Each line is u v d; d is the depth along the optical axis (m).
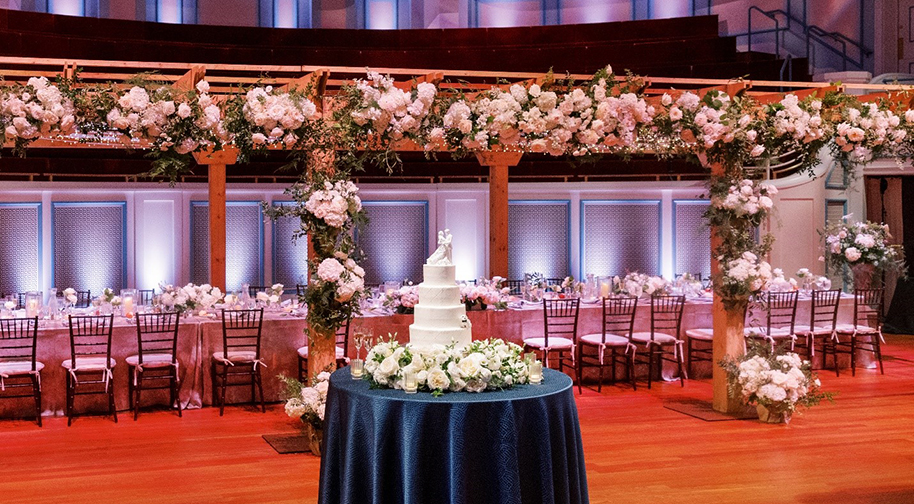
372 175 12.45
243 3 14.57
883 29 13.67
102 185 11.48
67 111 5.91
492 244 10.34
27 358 7.81
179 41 12.93
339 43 13.48
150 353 8.28
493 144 6.87
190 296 8.20
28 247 11.30
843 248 10.66
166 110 6.05
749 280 7.65
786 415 7.64
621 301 9.53
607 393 9.07
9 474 6.21
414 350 4.43
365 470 4.25
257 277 12.21
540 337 9.36
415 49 13.29
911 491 5.84
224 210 9.61
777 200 12.12
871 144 7.92
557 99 6.95
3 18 11.75
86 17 12.32
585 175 12.67
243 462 6.51
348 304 6.79
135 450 6.85
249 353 8.30
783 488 5.89
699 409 8.23
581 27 13.66
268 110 6.26
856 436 7.26
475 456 4.03
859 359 10.52
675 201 12.78
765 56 13.55
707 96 7.58
